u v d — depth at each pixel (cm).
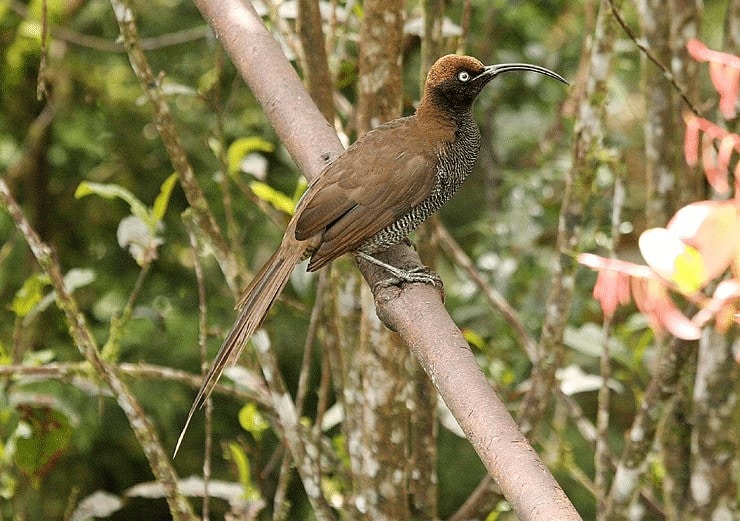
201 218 895
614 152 1131
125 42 856
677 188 960
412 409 1008
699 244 588
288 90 881
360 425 951
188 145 1706
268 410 995
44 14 875
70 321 809
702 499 885
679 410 923
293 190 1652
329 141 894
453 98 969
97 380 918
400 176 912
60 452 1017
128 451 1830
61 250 1933
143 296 1783
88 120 1884
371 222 897
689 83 934
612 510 906
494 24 1560
